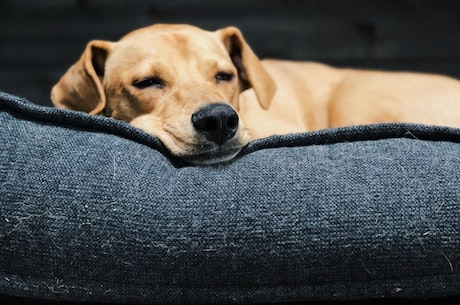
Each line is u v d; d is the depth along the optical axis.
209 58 1.71
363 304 1.22
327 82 2.34
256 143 1.36
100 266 1.15
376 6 3.61
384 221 1.15
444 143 1.31
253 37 3.68
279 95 2.22
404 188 1.19
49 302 1.22
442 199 1.17
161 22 3.75
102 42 1.78
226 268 1.15
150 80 1.66
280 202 1.18
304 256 1.15
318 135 1.33
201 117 1.41
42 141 1.24
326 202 1.17
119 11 3.79
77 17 3.81
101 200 1.16
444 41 3.57
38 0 3.81
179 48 1.71
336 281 1.17
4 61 3.83
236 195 1.19
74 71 1.77
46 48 3.82
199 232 1.15
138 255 1.14
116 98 1.73
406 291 1.18
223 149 1.42
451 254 1.15
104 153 1.24
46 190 1.16
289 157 1.29
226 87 1.73
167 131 1.50
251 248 1.15
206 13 3.72
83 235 1.14
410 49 3.59
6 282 1.18
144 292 1.17
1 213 1.15
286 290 1.17
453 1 3.57
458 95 1.99
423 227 1.15
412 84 2.07
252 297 1.18
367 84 2.14
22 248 1.15
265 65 2.34
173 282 1.16
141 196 1.18
